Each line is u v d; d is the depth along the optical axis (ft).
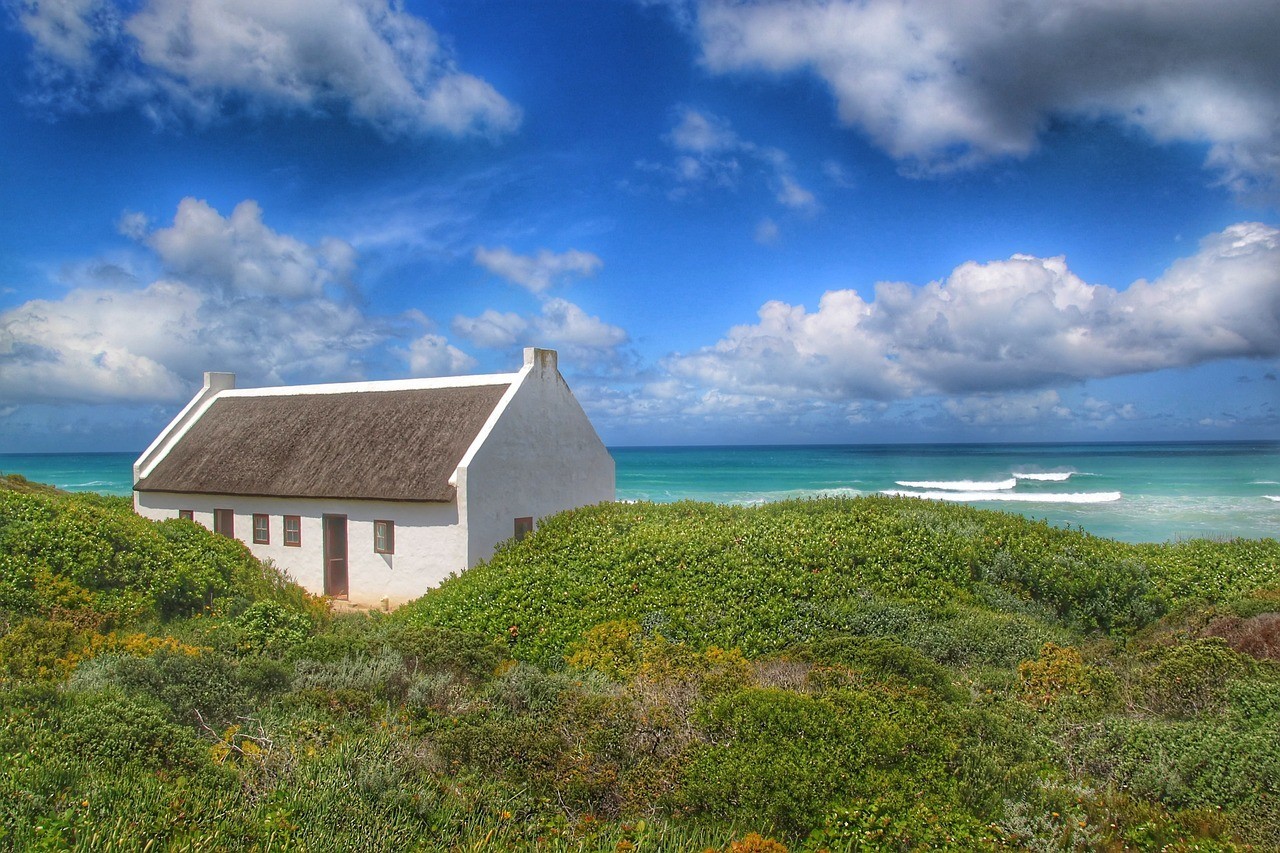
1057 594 56.49
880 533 62.54
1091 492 207.00
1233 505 177.06
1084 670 37.73
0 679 34.47
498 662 43.21
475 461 75.41
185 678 33.60
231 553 67.05
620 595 55.62
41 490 105.70
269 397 99.04
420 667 40.19
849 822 25.86
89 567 53.78
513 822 25.93
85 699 29.73
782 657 41.01
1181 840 24.16
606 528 67.62
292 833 22.88
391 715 32.96
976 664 43.39
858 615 50.26
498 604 56.24
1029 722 33.63
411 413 86.07
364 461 82.17
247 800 24.52
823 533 62.34
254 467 87.97
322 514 82.02
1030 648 44.91
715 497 214.07
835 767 27.48
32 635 40.70
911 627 48.52
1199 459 328.90
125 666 33.96
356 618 62.85
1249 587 57.06
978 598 55.16
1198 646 37.01
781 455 444.96
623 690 36.04
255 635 47.39
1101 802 26.78
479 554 75.66
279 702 33.99
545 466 86.02
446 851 23.53
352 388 94.73
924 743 28.86
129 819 22.31
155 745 26.53
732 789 26.86
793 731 29.19
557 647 50.08
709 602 53.01
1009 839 24.98
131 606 51.57
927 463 331.57
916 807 26.25
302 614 53.36
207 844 21.71
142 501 93.97
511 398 81.30
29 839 20.61
